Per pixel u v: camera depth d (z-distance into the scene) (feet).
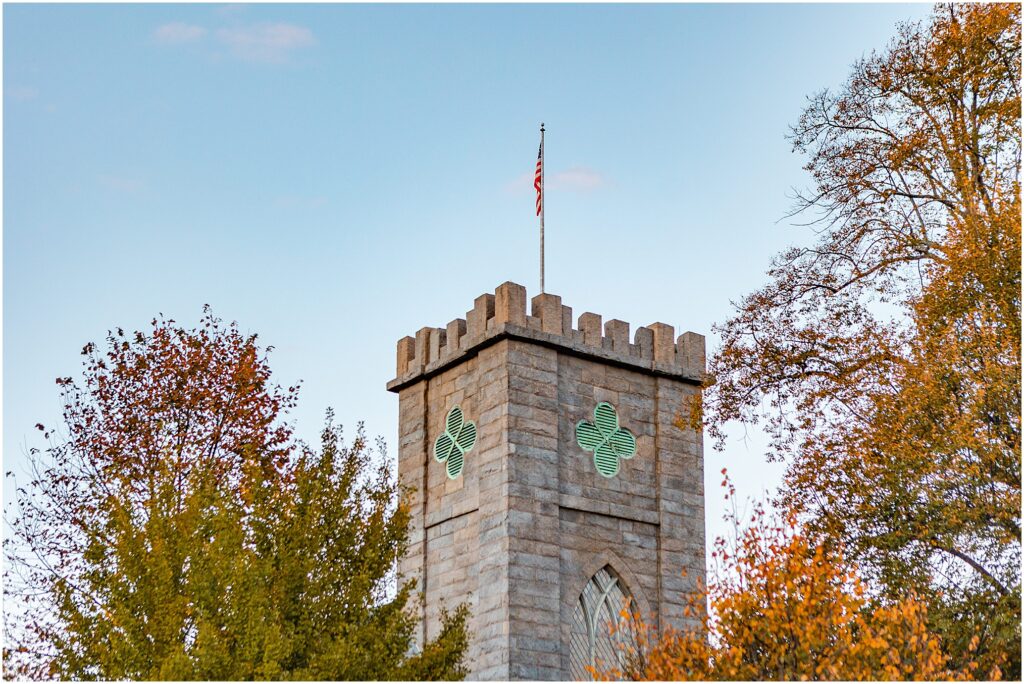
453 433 188.24
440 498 187.21
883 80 156.04
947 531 134.51
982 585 136.15
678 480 190.90
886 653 117.08
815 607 116.78
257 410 171.53
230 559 124.26
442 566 183.42
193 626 126.11
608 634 177.17
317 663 117.91
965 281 142.72
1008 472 134.00
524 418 178.91
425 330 197.88
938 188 157.28
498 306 184.55
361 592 127.13
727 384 156.97
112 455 164.96
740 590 119.65
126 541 131.44
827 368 153.89
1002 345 136.98
